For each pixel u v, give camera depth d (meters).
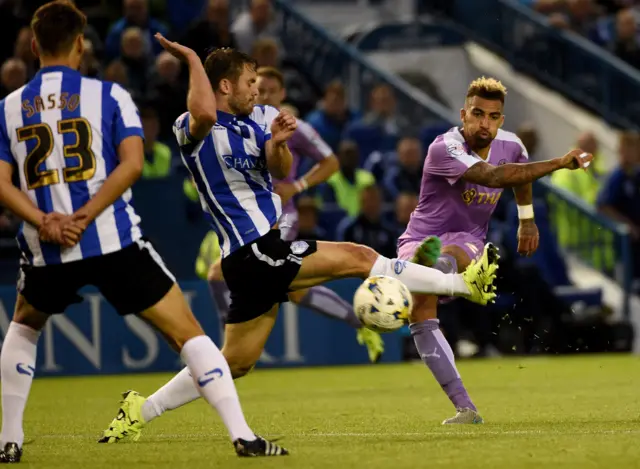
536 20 61.78
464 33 64.06
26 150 15.02
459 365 40.34
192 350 15.16
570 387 29.89
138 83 48.28
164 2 53.91
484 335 43.16
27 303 15.42
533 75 62.19
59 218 14.74
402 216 43.72
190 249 42.50
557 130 60.16
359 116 53.97
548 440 16.59
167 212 42.19
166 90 47.75
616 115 59.75
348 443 16.91
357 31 64.00
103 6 53.31
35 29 15.38
